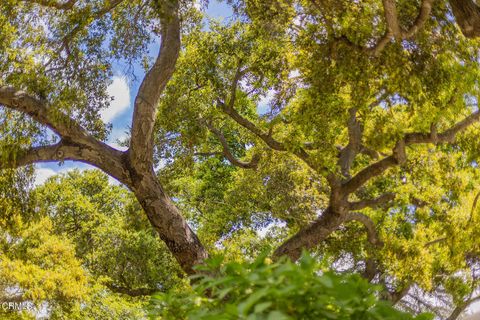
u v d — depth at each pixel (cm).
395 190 1411
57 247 1305
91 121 1023
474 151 1267
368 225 1430
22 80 933
